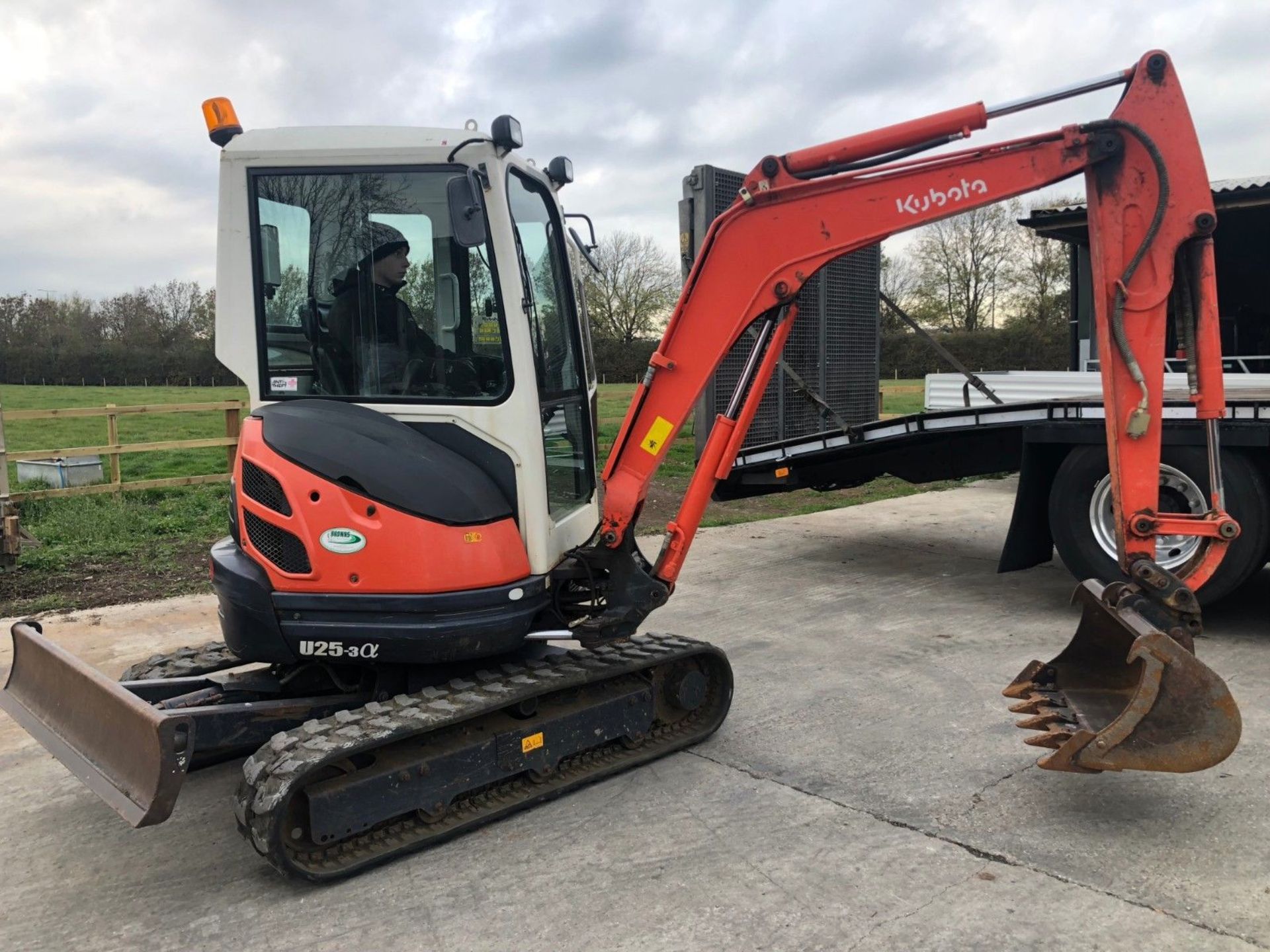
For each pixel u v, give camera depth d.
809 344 9.31
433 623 3.31
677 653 3.95
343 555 3.29
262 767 2.96
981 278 37.81
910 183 3.68
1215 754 3.06
